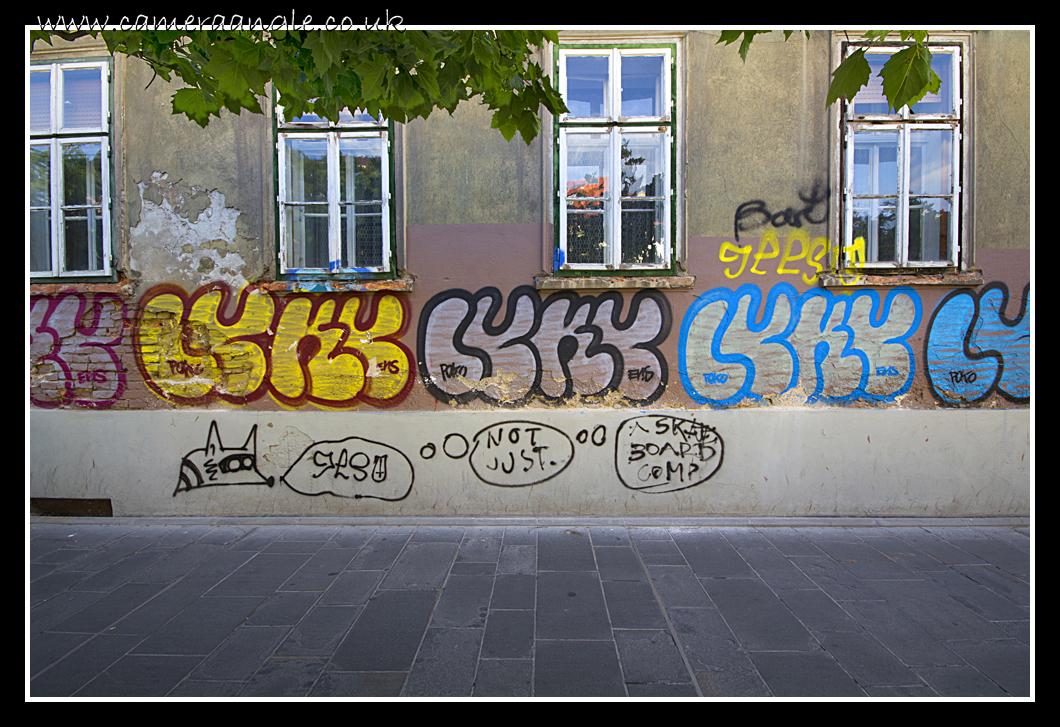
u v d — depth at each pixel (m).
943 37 4.32
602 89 4.49
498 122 2.86
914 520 4.30
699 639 2.71
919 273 4.38
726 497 4.40
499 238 4.40
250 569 3.54
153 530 4.23
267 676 2.42
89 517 4.46
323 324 4.43
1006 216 4.35
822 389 4.40
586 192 4.49
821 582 3.33
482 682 2.37
